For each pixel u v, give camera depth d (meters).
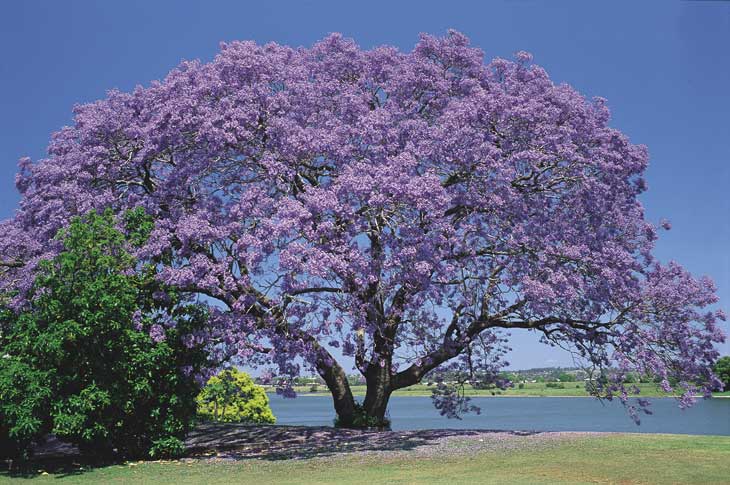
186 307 16.78
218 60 18.86
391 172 16.30
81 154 19.00
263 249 16.06
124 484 12.80
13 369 14.41
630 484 11.23
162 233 17.20
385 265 16.36
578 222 19.53
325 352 19.00
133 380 15.69
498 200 17.50
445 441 17.22
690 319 18.89
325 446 17.52
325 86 20.02
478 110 18.19
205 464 15.33
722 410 63.31
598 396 19.58
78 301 14.90
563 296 17.48
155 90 20.38
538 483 11.30
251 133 17.72
